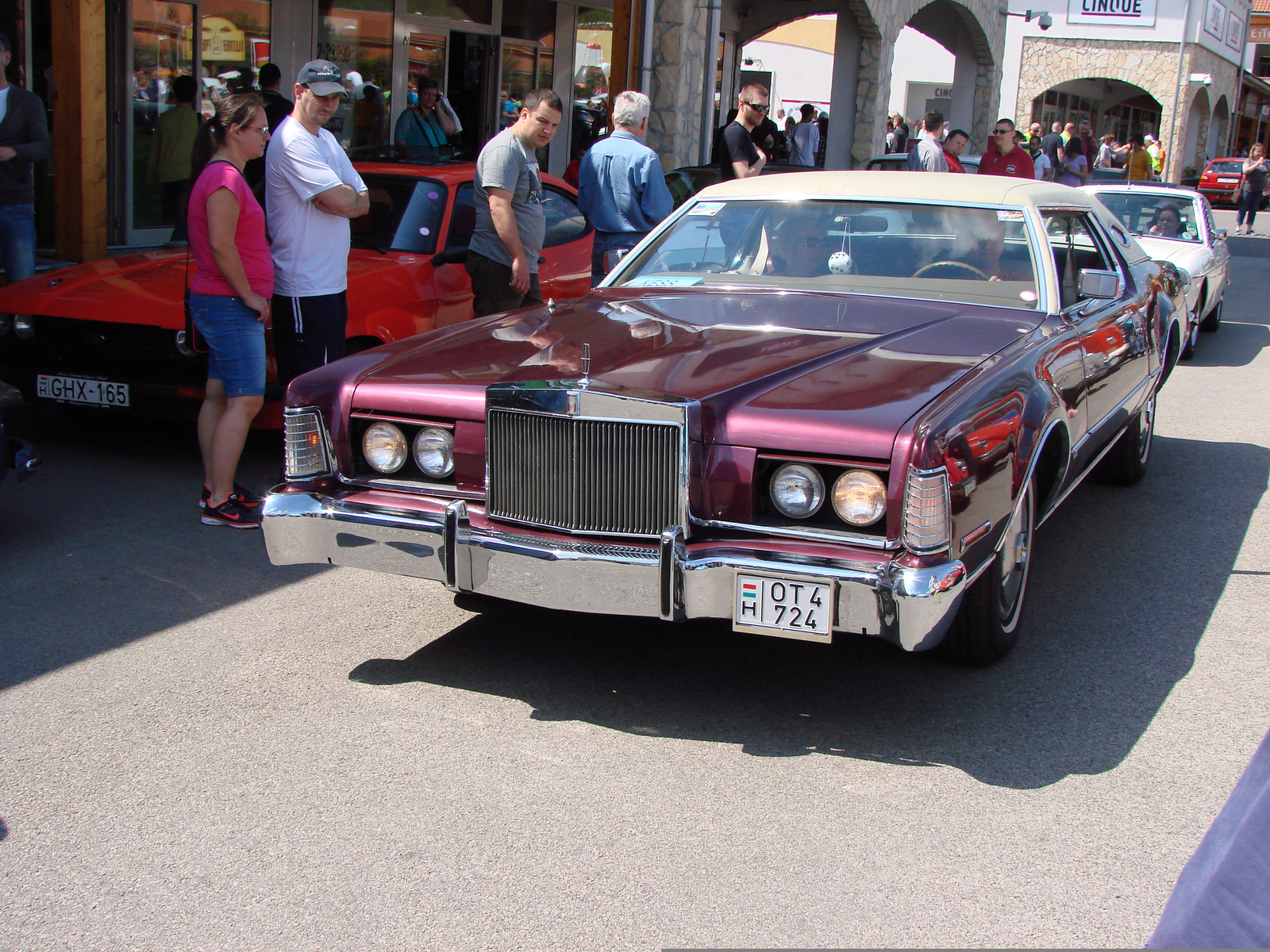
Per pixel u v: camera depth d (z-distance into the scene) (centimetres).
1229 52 3688
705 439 302
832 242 446
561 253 718
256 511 505
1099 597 443
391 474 342
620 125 693
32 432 639
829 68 3231
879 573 285
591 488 309
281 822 278
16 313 564
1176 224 1091
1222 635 407
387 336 584
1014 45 3247
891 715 339
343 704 341
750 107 949
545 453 312
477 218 599
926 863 266
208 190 462
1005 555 354
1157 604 438
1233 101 3994
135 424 666
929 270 430
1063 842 275
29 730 320
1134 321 508
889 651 385
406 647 383
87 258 897
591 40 1720
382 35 1384
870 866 264
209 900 248
